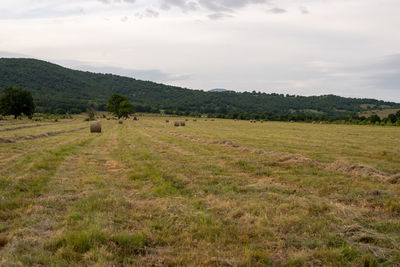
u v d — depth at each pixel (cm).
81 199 727
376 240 523
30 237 502
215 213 650
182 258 445
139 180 954
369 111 17200
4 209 648
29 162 1227
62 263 420
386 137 3338
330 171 1150
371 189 863
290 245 507
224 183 933
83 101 16738
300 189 869
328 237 535
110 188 844
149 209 668
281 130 4672
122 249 476
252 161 1327
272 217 627
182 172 1084
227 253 466
